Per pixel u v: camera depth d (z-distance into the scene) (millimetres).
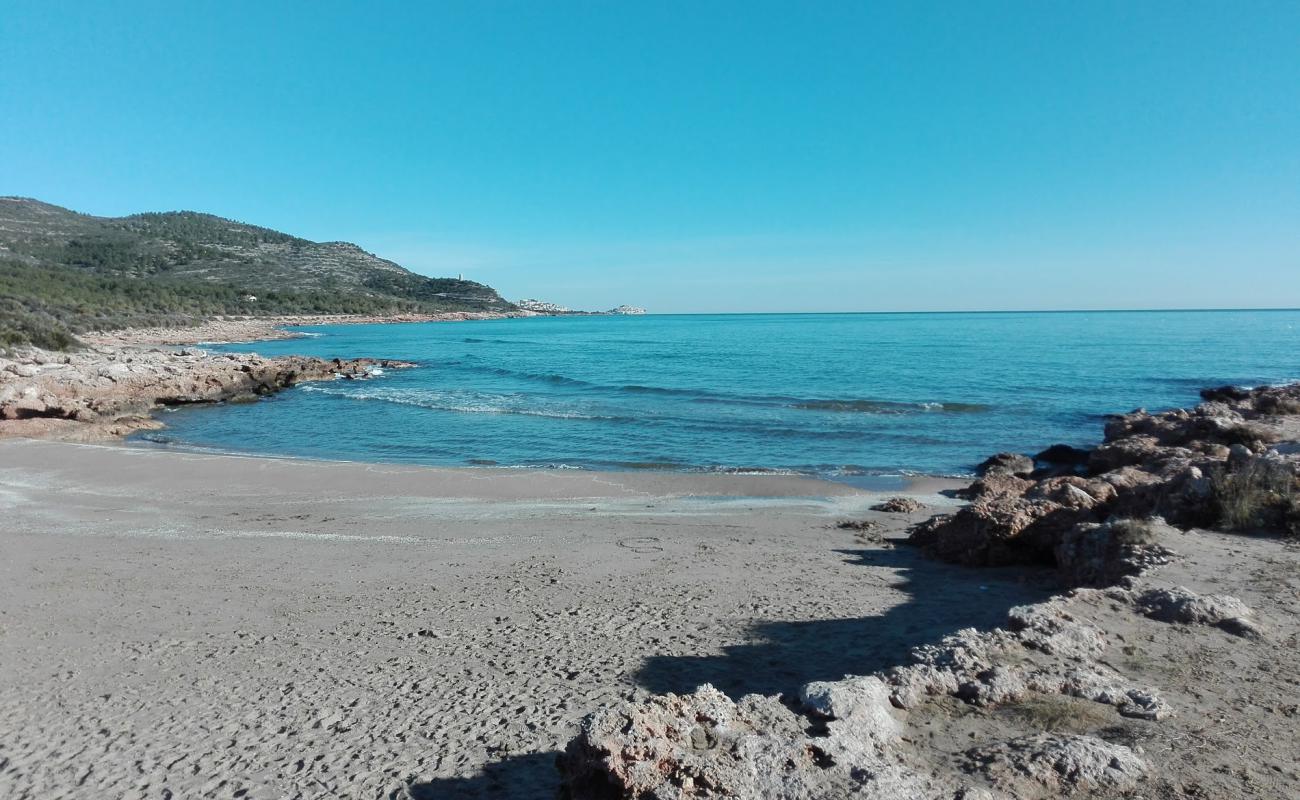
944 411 29750
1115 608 6293
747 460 20953
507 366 54906
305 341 94125
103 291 103125
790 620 8047
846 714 4289
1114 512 10812
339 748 5328
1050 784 3787
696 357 61094
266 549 11648
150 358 44969
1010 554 10406
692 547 11695
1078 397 33781
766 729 4168
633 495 16469
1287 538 8609
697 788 3605
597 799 3693
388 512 14688
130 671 6895
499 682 6484
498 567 10555
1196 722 4457
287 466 19203
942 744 4238
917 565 10641
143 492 16375
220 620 8344
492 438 24688
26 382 30672
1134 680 5039
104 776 5035
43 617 8406
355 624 8172
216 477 17938
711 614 8312
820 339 86375
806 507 15195
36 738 5605
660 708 4113
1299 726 4398
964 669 5055
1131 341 73812
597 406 32062
